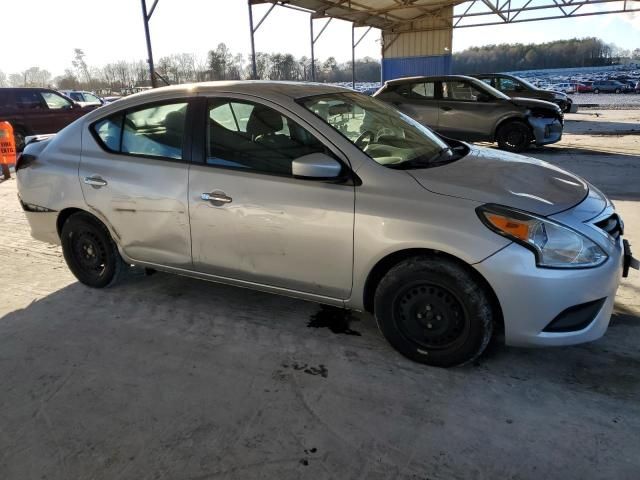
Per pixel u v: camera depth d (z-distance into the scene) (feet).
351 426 7.69
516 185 8.91
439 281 8.47
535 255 7.82
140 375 9.21
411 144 10.47
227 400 8.41
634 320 10.50
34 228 13.12
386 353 9.67
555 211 8.25
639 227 16.16
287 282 9.92
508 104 32.48
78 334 10.77
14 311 11.92
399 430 7.56
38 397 8.64
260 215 9.66
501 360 9.28
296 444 7.35
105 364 9.59
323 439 7.43
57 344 10.37
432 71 71.20
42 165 12.50
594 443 7.16
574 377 8.71
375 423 7.73
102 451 7.34
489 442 7.25
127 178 11.20
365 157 9.07
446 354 8.81
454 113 34.09
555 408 7.93
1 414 8.23
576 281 7.86
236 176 9.93
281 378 8.98
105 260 12.51
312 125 9.40
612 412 7.80
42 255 15.83
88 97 67.31
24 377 9.25
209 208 10.19
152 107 11.14
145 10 36.76
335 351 9.81
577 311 8.12
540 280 7.82
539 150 33.86
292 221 9.36
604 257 8.13
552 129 32.35
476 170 9.46
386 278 8.95
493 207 8.11
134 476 6.87
